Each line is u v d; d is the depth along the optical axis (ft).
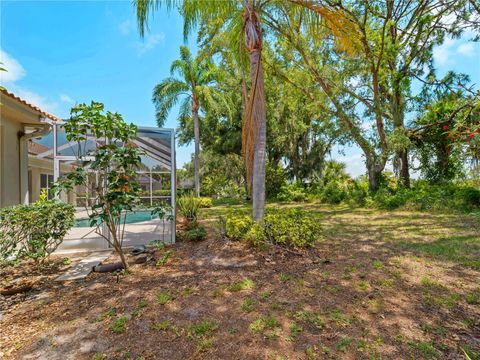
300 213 18.57
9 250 12.68
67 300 10.13
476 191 30.09
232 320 8.45
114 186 12.49
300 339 7.45
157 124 51.42
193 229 21.30
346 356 6.73
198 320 8.48
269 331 7.83
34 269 13.69
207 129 60.39
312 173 62.95
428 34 36.27
